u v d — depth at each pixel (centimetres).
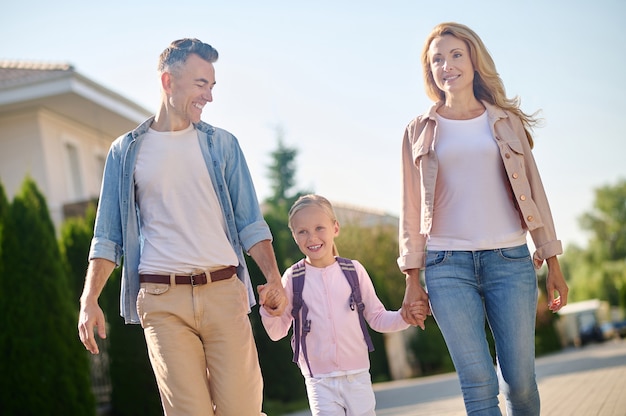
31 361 1384
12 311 1391
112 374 1678
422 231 518
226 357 484
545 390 1271
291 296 575
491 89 529
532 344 514
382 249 3594
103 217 497
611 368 1681
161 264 479
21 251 1424
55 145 2442
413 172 542
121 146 498
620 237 9712
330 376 562
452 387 1733
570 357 2928
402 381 2911
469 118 526
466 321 505
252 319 1952
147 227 488
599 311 8169
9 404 1359
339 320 565
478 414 500
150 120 501
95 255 492
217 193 496
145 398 1661
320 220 575
